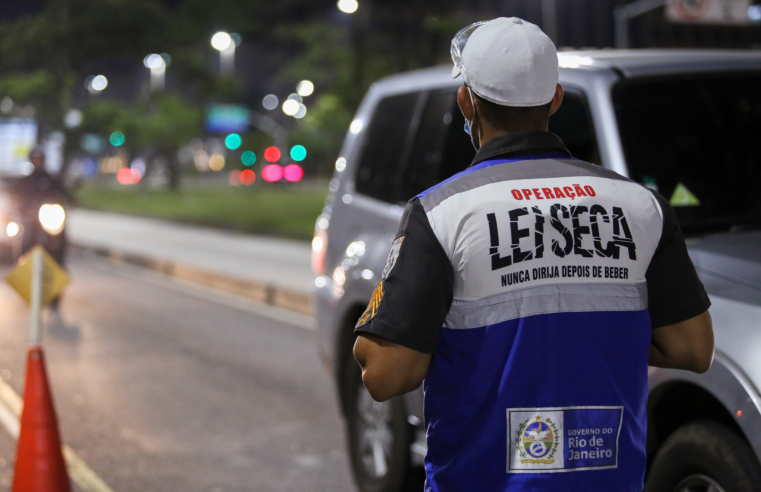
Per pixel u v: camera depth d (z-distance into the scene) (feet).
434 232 7.58
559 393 7.45
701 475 11.52
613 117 14.12
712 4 28.73
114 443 22.66
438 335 7.60
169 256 65.05
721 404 11.85
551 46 7.97
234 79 214.69
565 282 7.57
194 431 23.75
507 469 7.43
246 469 20.90
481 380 7.48
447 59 97.25
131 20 201.67
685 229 13.66
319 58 153.58
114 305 44.83
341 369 19.47
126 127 197.67
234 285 50.16
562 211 7.66
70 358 32.24
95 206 136.15
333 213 20.56
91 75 223.51
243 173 221.46
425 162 17.62
